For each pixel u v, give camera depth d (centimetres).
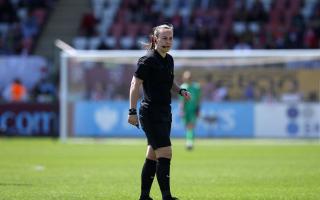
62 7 14288
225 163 6388
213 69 10725
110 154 7669
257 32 12775
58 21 14100
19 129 11081
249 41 12650
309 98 10531
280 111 10550
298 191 4066
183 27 12925
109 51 11700
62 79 10694
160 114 3259
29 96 12075
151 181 3409
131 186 4378
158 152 3253
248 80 10650
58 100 11931
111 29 13462
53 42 13788
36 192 4009
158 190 4119
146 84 3275
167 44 3256
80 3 14288
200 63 10756
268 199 3675
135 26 13388
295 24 12775
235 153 7862
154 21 13338
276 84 10625
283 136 10550
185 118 8481
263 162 6481
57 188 4241
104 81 10838
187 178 4959
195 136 10644
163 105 3278
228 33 12838
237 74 10688
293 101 10538
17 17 13888
